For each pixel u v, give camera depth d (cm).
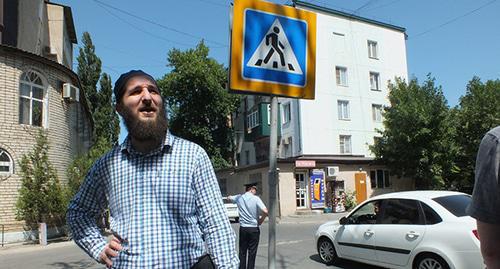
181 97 4056
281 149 3425
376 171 3238
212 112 4059
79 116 2391
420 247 762
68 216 259
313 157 3192
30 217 1702
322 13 3431
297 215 2777
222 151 4194
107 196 253
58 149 1919
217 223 240
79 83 2150
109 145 2228
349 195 3036
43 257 1315
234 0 404
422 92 2986
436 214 762
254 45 409
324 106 3316
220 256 235
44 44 2850
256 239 861
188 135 4088
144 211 236
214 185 250
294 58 426
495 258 181
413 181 3369
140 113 246
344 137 3384
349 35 3534
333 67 3409
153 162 243
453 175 3066
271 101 420
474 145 3002
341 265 992
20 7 2241
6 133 1695
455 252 709
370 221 902
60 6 3020
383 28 3719
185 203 238
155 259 229
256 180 3102
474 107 3025
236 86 398
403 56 3797
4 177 1680
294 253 1180
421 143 2956
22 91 1777
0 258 1319
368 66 3581
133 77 253
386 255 837
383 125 3272
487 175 182
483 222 183
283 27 424
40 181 1712
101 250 246
